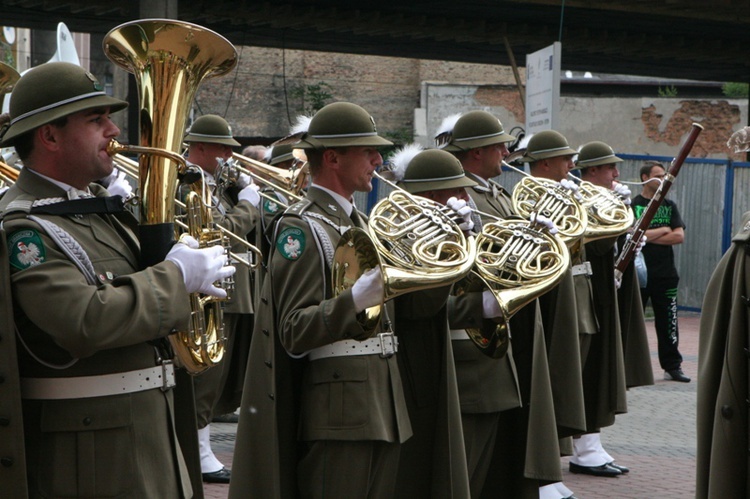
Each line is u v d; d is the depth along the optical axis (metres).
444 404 4.19
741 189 15.68
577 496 6.11
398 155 5.00
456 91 28.00
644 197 10.30
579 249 5.52
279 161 7.74
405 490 4.26
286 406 3.99
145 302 2.91
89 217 3.07
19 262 2.87
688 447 7.45
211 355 3.21
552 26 17.17
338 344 3.87
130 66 3.09
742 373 4.12
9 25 16.38
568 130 26.72
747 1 15.15
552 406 4.93
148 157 3.07
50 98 2.96
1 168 3.48
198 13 14.97
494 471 5.00
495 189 5.64
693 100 26.09
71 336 2.81
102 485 2.93
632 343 7.30
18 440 2.84
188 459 3.40
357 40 17.78
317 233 3.90
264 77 27.86
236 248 6.30
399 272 3.59
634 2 15.09
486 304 4.23
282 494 3.96
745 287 4.11
